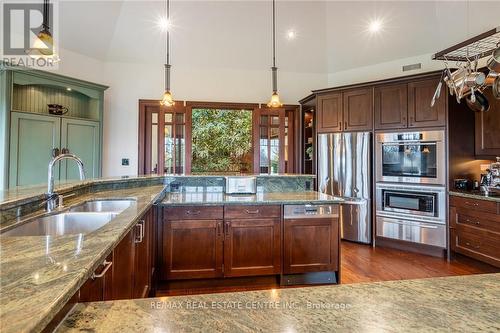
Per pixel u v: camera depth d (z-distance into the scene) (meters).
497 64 2.14
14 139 3.29
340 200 2.73
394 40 4.30
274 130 4.96
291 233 2.69
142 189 2.84
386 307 0.76
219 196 2.94
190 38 4.50
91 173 3.99
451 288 0.89
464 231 3.24
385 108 3.81
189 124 4.71
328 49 4.82
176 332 0.63
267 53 4.82
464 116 3.49
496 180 3.25
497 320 0.70
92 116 4.19
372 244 3.91
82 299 0.90
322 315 0.71
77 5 3.73
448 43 3.94
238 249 2.64
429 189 3.52
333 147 4.18
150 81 4.77
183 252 2.58
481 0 3.31
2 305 0.60
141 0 3.97
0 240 1.04
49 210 1.79
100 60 4.55
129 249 1.59
